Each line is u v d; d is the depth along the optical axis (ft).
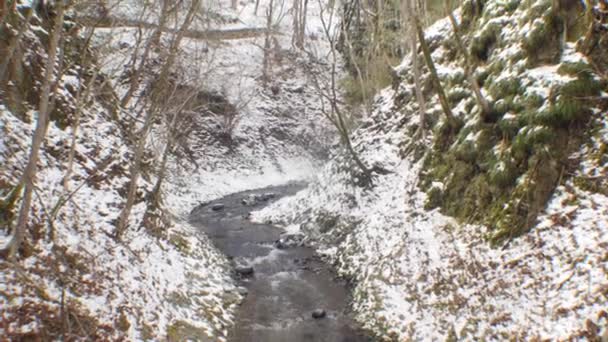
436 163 38.17
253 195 73.77
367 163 47.91
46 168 28.02
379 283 33.55
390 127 49.88
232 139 88.89
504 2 37.11
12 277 20.07
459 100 38.55
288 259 44.65
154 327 25.23
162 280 30.42
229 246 49.06
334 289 37.04
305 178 87.04
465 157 33.91
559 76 27.78
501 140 31.22
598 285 21.20
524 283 24.48
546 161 26.96
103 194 32.27
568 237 24.17
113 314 23.47
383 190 44.21
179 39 42.50
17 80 29.25
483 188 31.30
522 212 27.22
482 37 37.58
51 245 23.54
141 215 35.29
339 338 29.27
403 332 28.09
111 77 39.42
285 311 33.35
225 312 32.19
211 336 27.94
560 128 27.14
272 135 94.32
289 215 57.31
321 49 104.37
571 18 29.04
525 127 28.60
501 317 24.17
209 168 81.82
